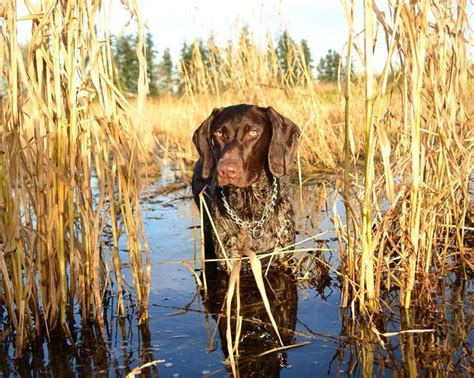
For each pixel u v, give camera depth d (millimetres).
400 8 702
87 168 827
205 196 1229
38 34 749
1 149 765
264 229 1057
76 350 744
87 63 820
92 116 820
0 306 889
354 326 770
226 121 1061
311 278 982
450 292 851
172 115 2971
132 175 841
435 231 904
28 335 776
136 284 829
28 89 729
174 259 1133
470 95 991
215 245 1095
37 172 772
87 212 834
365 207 762
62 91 796
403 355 679
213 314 848
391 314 794
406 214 838
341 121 1976
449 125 808
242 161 1010
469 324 744
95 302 824
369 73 719
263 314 834
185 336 771
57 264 804
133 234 838
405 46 741
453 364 648
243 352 713
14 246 721
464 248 922
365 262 777
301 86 2094
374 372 645
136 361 705
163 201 1765
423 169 836
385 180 827
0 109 730
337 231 893
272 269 1048
